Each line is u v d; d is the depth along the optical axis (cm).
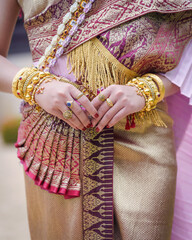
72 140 105
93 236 107
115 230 113
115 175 109
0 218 253
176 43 106
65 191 105
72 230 109
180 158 148
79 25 102
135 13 100
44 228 118
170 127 120
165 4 100
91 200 106
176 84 111
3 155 400
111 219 106
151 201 109
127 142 110
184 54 112
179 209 149
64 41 102
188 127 143
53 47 104
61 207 110
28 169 112
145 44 102
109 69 103
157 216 109
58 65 105
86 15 102
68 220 110
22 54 661
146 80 104
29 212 124
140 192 109
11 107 518
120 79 104
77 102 102
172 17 104
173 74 112
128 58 102
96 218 107
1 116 493
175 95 142
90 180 106
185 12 104
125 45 101
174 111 144
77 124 99
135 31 100
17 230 235
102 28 100
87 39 101
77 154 105
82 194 107
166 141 115
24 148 113
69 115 97
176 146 148
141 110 105
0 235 228
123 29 100
